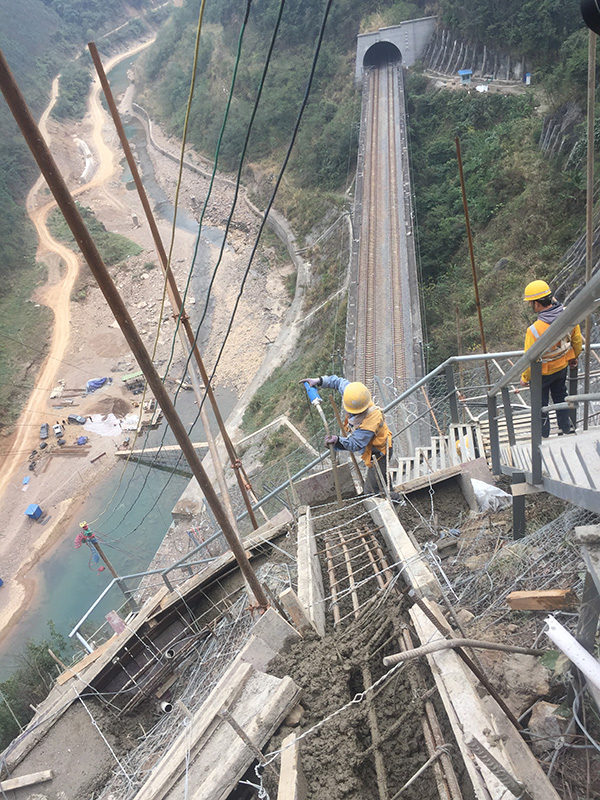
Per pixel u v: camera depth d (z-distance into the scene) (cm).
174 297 779
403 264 2966
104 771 727
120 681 837
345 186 4462
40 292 5084
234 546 529
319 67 5394
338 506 740
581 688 331
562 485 404
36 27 8944
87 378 4316
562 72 2828
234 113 6006
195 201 5988
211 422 3653
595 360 885
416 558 493
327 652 485
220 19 7094
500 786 305
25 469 3700
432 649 312
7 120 6638
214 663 748
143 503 3322
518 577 476
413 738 392
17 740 783
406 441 1823
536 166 2816
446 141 3781
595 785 315
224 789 411
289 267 4641
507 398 549
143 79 8406
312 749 413
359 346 2611
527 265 2439
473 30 4034
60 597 2942
